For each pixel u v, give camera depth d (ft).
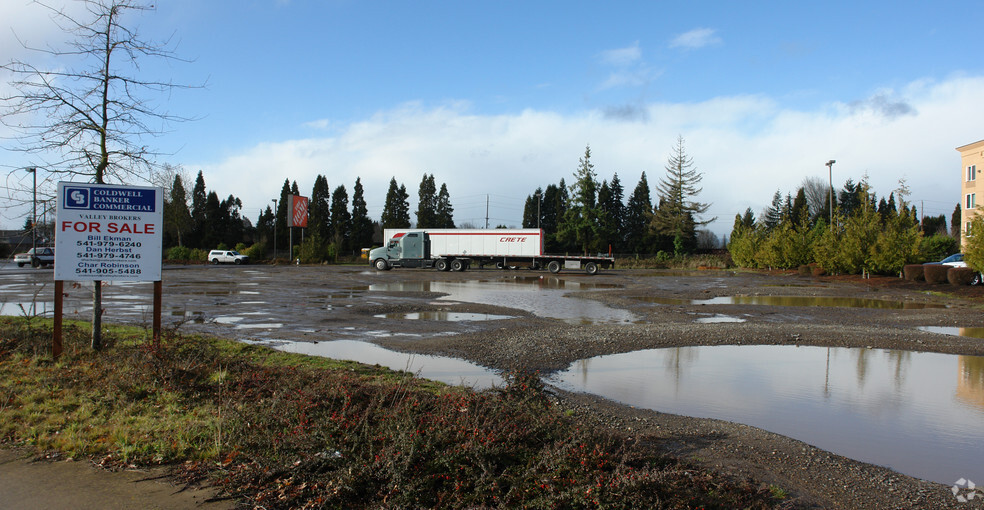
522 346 33.27
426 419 15.99
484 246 136.46
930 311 54.44
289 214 199.72
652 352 33.35
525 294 69.97
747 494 13.83
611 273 134.82
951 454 17.83
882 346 35.70
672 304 59.82
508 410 17.53
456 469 13.53
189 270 128.57
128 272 26.09
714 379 27.14
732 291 76.64
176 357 22.72
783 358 32.12
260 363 25.71
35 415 17.35
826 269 115.85
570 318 47.47
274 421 16.38
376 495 12.78
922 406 22.98
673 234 234.17
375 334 37.63
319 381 20.42
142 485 13.17
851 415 21.75
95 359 24.08
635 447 16.25
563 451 14.14
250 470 13.62
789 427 20.34
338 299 59.88
